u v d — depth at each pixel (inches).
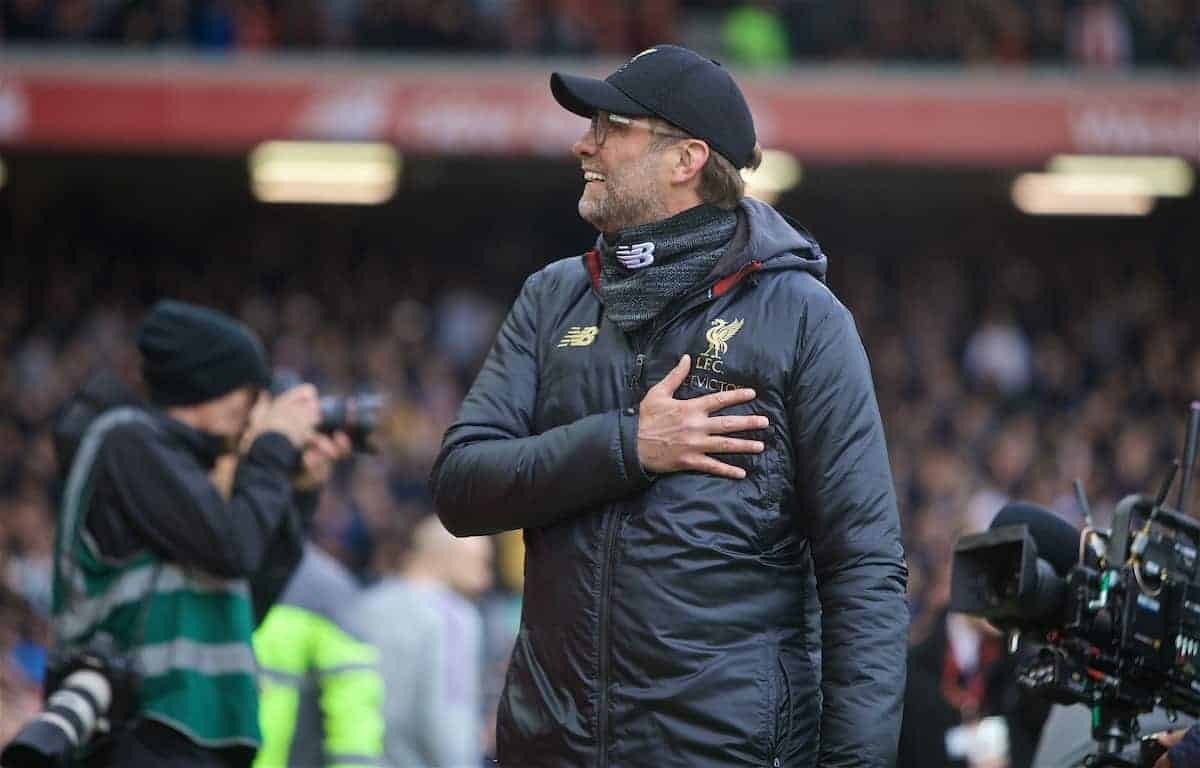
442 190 3312.0
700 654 479.2
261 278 3176.7
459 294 2952.8
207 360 594.9
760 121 2674.7
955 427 2507.4
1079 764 620.7
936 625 827.4
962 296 3120.1
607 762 481.4
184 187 3257.9
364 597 844.6
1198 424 540.7
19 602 1316.4
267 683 693.3
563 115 2625.5
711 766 474.9
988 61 2709.2
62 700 540.4
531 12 2669.8
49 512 1947.6
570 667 489.1
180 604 572.7
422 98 2613.2
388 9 2620.6
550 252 3356.3
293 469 601.9
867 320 3009.4
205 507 569.6
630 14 2743.6
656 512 485.7
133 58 2571.4
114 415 584.4
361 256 3304.6
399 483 2198.6
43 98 2551.7
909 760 812.0
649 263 503.2
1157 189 3122.5
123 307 3065.9
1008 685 767.1
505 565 1576.0
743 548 487.2
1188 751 523.2
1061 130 2689.5
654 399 488.4
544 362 521.3
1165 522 534.9
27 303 2962.6
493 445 505.7
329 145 2933.1
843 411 492.7
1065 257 3361.2
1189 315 3149.6
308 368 2706.7
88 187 3240.7
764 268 501.4
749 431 491.5
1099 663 525.3
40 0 2564.0
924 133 2699.3
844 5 2753.4
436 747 821.2
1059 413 2699.3
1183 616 528.7
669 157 506.6
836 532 491.2
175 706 564.7
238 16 2598.4
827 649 490.3
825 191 3334.2
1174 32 2711.6
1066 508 2265.0
